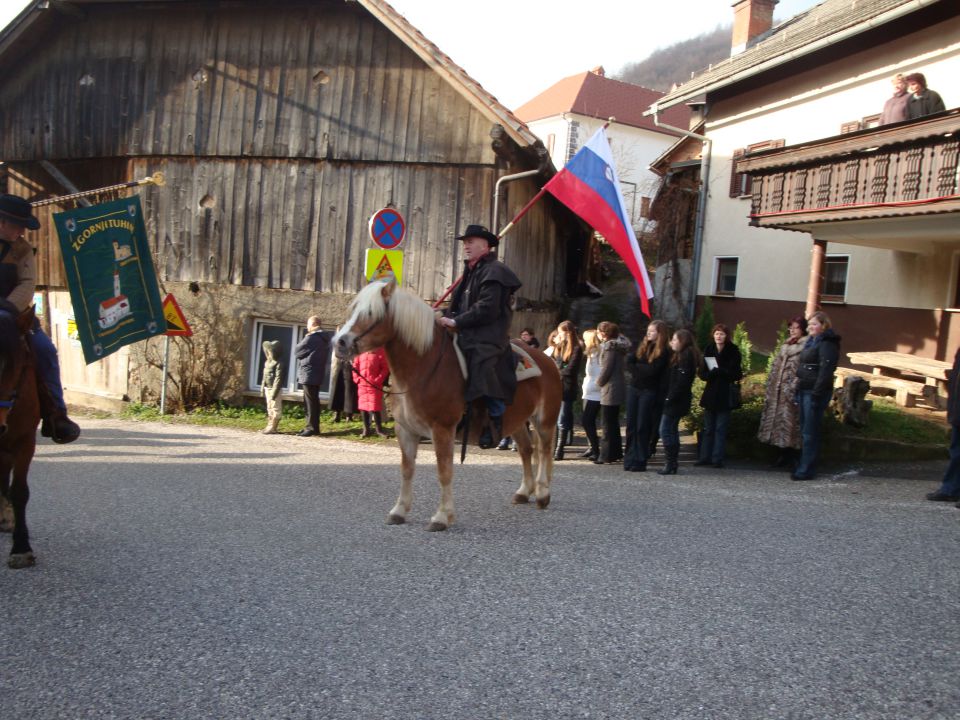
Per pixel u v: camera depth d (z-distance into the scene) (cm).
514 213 1323
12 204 509
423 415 607
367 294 576
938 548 597
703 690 356
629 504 743
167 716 323
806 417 891
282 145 1355
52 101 1492
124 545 559
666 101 1977
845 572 533
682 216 2028
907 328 1430
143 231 838
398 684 355
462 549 566
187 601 450
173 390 1415
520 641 405
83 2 1395
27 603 443
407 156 1291
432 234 1284
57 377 558
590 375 1030
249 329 1391
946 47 1354
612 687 357
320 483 807
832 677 372
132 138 1433
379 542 581
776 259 1744
